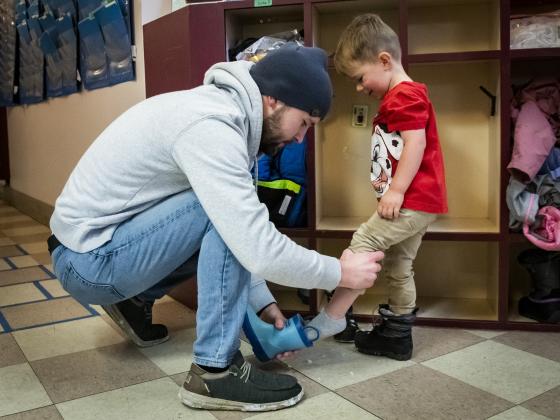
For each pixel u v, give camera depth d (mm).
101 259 1209
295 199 1813
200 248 1220
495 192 1817
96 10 2607
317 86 1153
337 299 1354
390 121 1451
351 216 2076
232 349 1185
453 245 2020
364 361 1475
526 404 1208
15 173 4414
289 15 1939
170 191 1209
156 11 2268
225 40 1809
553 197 1664
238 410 1194
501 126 1670
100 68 2684
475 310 1852
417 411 1184
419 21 1946
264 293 1424
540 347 1554
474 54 1649
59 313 1877
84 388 1310
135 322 1530
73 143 3164
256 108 1160
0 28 4160
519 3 1855
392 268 1508
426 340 1628
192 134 1063
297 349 1362
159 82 1999
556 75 1883
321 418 1160
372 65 1483
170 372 1397
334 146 2064
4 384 1333
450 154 1973
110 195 1197
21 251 2859
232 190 1046
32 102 3750
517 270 1974
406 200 1444
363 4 1871
